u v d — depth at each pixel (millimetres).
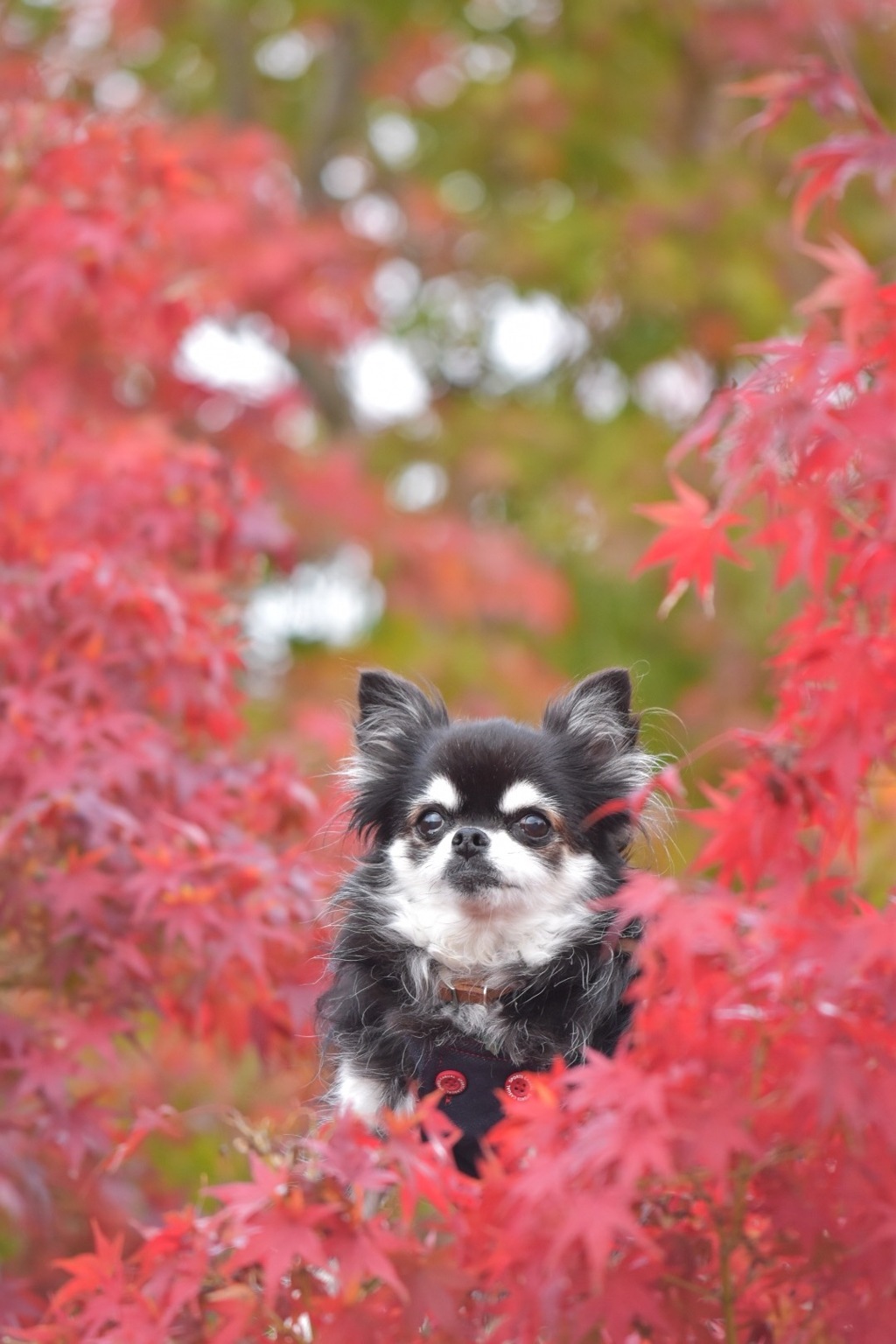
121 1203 5926
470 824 5434
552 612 11812
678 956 3219
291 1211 3439
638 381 15289
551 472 13875
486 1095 4961
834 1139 3381
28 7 11367
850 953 3148
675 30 13797
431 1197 3484
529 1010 5180
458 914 5277
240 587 6820
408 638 12664
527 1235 3281
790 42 12812
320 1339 3434
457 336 15750
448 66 14758
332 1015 5414
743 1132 3145
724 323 13828
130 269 7277
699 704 12828
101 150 6875
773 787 3510
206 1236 3713
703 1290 3496
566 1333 3340
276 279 11031
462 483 13852
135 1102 6305
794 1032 3273
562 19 14352
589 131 14375
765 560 12320
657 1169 3061
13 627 5812
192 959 5586
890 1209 3301
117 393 9562
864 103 4211
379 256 12875
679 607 13914
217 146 10594
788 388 3557
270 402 10305
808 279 13484
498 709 11766
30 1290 5609
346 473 10930
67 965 5535
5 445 6504
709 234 13438
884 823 6223
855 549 3617
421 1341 3475
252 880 5430
